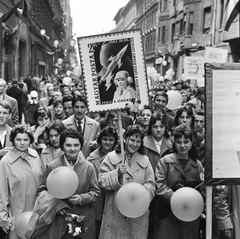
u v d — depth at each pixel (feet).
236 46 79.46
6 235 16.49
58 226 14.84
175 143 16.15
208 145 14.33
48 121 23.48
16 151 16.84
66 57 313.12
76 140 15.39
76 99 22.31
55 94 32.91
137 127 16.08
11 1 83.76
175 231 16.19
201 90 30.78
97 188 15.90
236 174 14.35
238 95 14.37
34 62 132.05
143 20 214.28
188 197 14.82
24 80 82.33
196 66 49.42
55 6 212.23
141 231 15.85
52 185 14.39
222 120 14.37
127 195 14.65
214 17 91.40
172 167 16.35
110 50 17.10
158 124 18.98
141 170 16.07
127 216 14.87
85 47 17.08
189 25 115.24
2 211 16.06
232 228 15.65
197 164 16.66
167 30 148.77
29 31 116.47
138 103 17.19
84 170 15.69
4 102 20.07
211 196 14.58
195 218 15.02
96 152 18.93
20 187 16.47
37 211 14.83
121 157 16.43
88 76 17.16
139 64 17.13
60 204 14.78
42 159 18.93
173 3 139.13
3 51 72.79
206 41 104.47
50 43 182.29
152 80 56.75
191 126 21.77
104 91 17.17
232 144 14.38
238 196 15.75
